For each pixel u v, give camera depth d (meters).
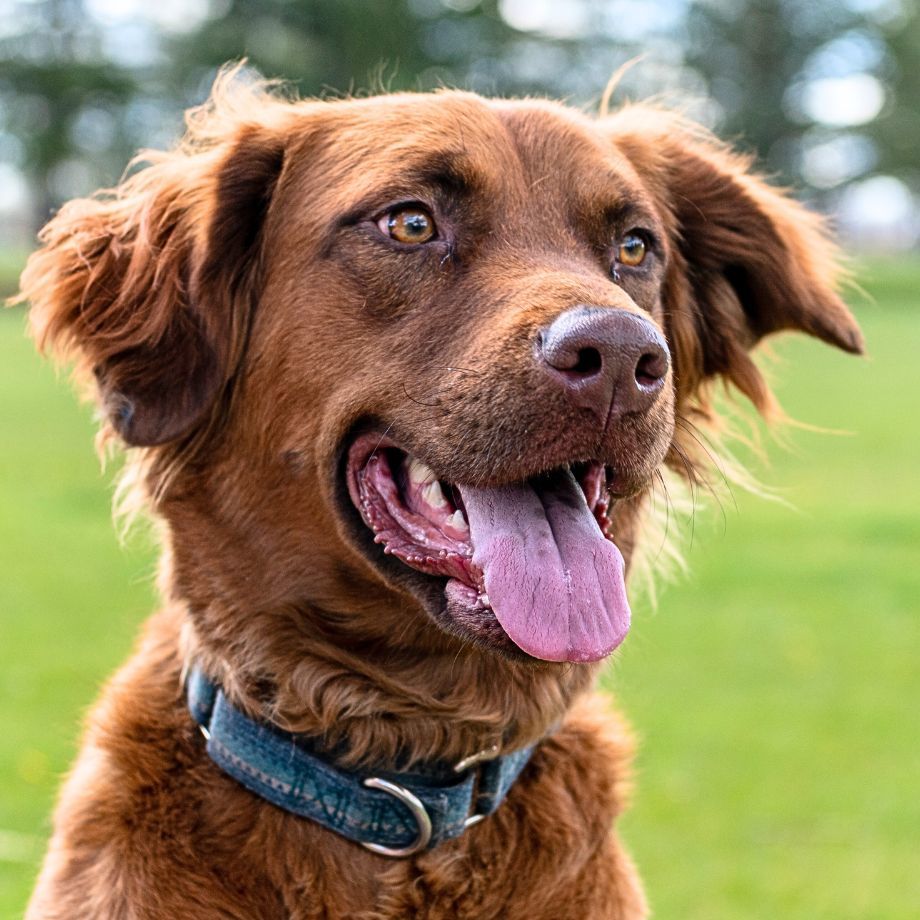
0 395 4.68
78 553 2.21
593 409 0.83
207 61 10.30
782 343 1.14
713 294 1.01
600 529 0.86
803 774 1.34
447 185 0.89
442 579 0.87
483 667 0.89
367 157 0.90
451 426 0.86
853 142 14.23
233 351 0.92
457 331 0.87
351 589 0.88
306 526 0.89
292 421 0.89
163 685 0.89
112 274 0.95
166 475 0.92
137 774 0.87
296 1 10.45
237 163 0.93
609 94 1.06
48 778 1.28
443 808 0.86
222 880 0.85
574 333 0.83
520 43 11.42
